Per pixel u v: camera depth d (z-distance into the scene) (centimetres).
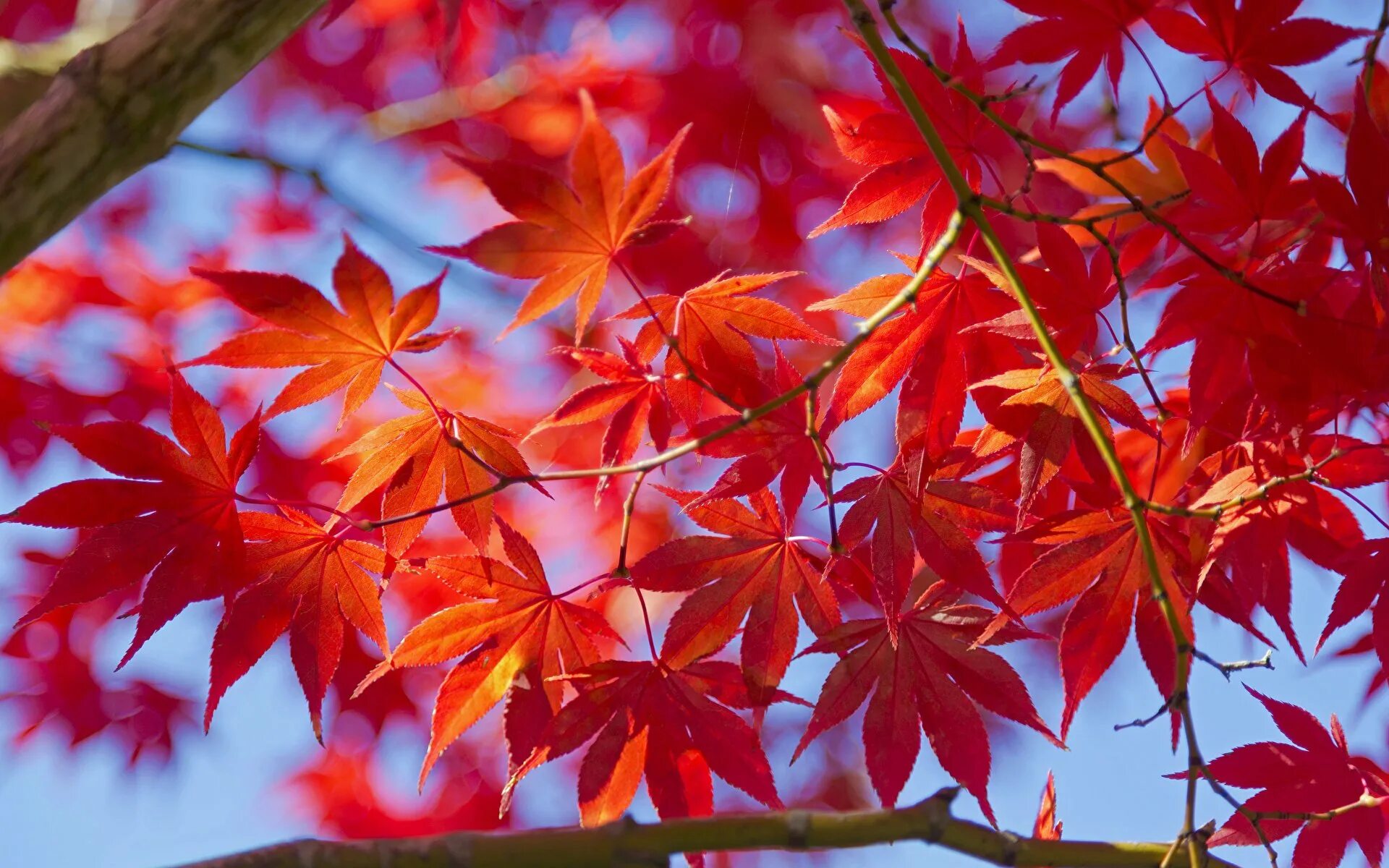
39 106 167
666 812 172
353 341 170
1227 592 173
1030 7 172
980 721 172
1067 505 177
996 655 172
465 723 172
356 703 236
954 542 172
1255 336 171
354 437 243
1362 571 172
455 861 166
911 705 172
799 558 173
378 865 166
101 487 170
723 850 168
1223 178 171
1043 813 176
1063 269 171
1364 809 172
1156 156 180
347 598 173
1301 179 171
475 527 173
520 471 173
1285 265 172
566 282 169
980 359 172
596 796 171
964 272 172
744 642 172
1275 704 173
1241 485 172
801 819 168
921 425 172
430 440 172
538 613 173
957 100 172
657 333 172
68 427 169
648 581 172
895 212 173
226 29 168
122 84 167
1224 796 167
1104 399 172
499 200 167
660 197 168
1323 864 172
